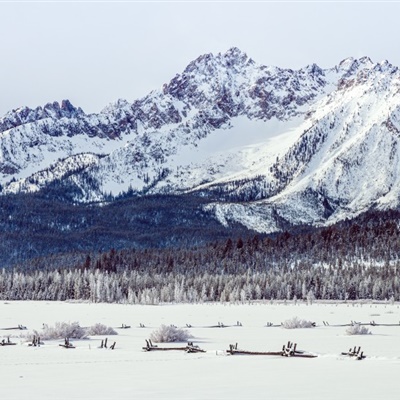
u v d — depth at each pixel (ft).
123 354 558.15
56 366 453.17
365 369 403.54
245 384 330.95
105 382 353.72
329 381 336.70
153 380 358.84
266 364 449.48
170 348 596.70
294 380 344.49
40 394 309.83
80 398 294.46
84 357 528.63
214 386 325.42
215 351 577.02
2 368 441.68
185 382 346.33
